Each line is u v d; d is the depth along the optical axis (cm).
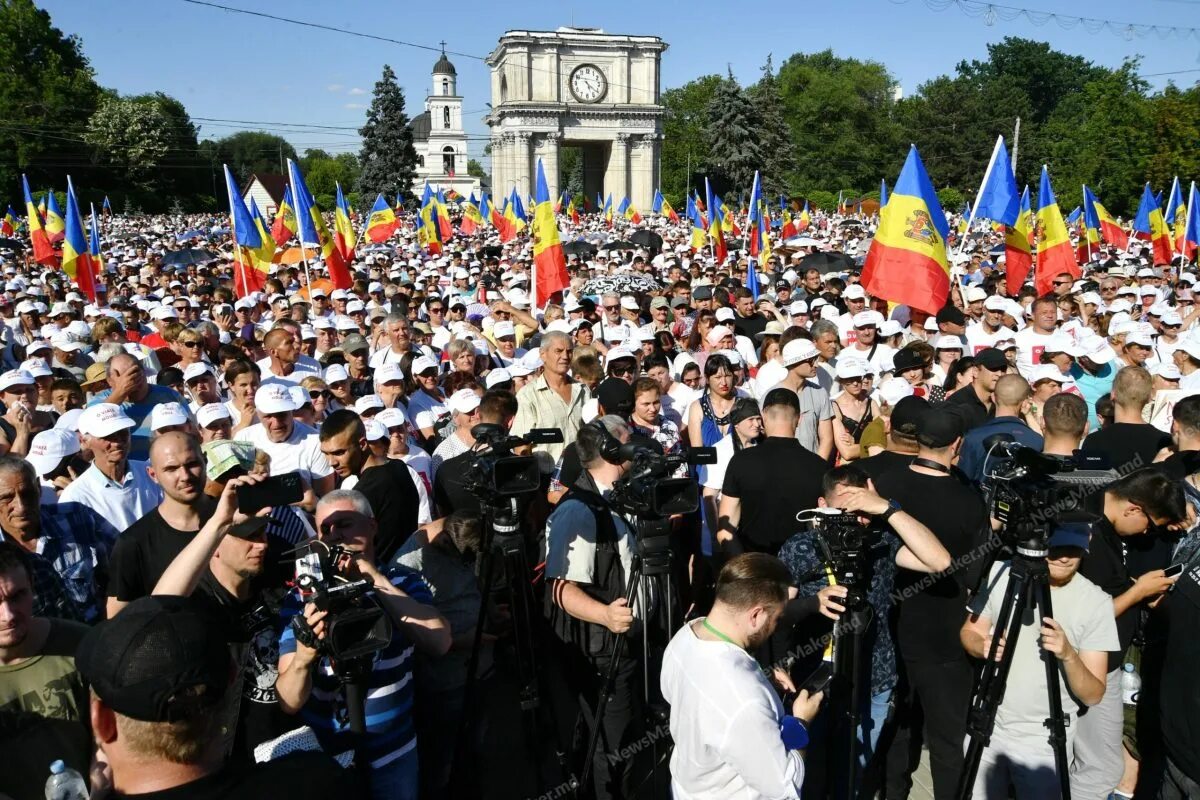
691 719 317
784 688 425
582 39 8306
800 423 707
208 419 616
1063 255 1205
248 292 1399
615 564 456
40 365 773
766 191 7212
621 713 457
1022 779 395
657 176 8675
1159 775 424
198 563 324
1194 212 1720
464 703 433
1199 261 2067
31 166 7675
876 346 912
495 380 758
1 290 1731
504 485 402
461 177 12094
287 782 222
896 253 817
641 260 2031
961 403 698
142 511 520
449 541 473
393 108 7731
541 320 1159
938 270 813
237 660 272
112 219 6228
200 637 213
